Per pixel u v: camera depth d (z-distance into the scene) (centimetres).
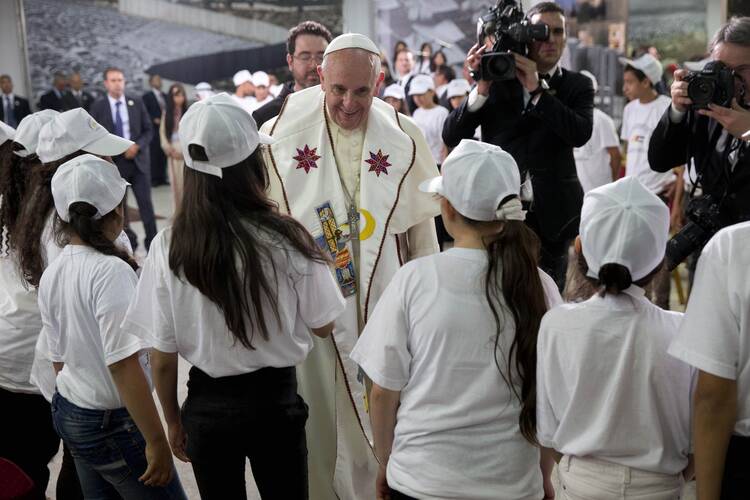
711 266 161
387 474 189
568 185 318
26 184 254
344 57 255
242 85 993
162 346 199
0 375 253
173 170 1059
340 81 255
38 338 249
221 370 196
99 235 214
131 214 1066
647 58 534
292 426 204
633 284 174
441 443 179
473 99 312
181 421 207
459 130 320
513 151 316
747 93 238
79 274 210
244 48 1442
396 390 187
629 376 170
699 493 164
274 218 195
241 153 190
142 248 823
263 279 188
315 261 198
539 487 186
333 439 275
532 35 298
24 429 261
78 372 216
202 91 1099
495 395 180
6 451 260
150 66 1427
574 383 173
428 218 282
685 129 266
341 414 277
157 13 1412
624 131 556
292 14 1420
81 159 216
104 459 220
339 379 272
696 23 998
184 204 191
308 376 271
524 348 179
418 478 180
